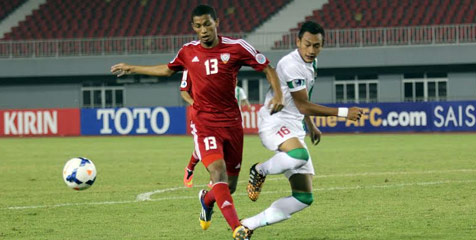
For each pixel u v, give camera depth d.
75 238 28.48
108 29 146.62
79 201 40.41
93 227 31.22
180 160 69.69
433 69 130.75
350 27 138.12
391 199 38.53
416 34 130.88
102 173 57.16
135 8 150.75
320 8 145.50
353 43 131.12
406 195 40.12
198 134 26.02
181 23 145.88
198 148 25.89
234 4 148.75
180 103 138.75
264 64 25.25
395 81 132.50
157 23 146.75
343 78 134.75
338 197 39.75
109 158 73.12
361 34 130.12
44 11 152.25
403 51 128.50
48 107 141.75
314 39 25.30
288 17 144.62
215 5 148.88
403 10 139.00
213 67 25.44
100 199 41.12
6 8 154.25
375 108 113.62
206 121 25.88
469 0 137.25
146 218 33.62
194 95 26.11
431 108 112.06
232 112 26.08
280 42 135.75
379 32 135.25
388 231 28.62
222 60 25.36
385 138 100.38
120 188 46.59
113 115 120.69
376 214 33.28
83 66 137.12
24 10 154.12
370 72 133.00
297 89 25.73
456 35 127.88
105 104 141.12
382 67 132.25
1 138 118.75
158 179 52.12
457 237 26.94
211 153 25.42
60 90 141.50
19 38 146.38
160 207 37.38
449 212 33.34
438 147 80.88
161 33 144.62
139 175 55.25
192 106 26.53
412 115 112.69
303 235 28.20
